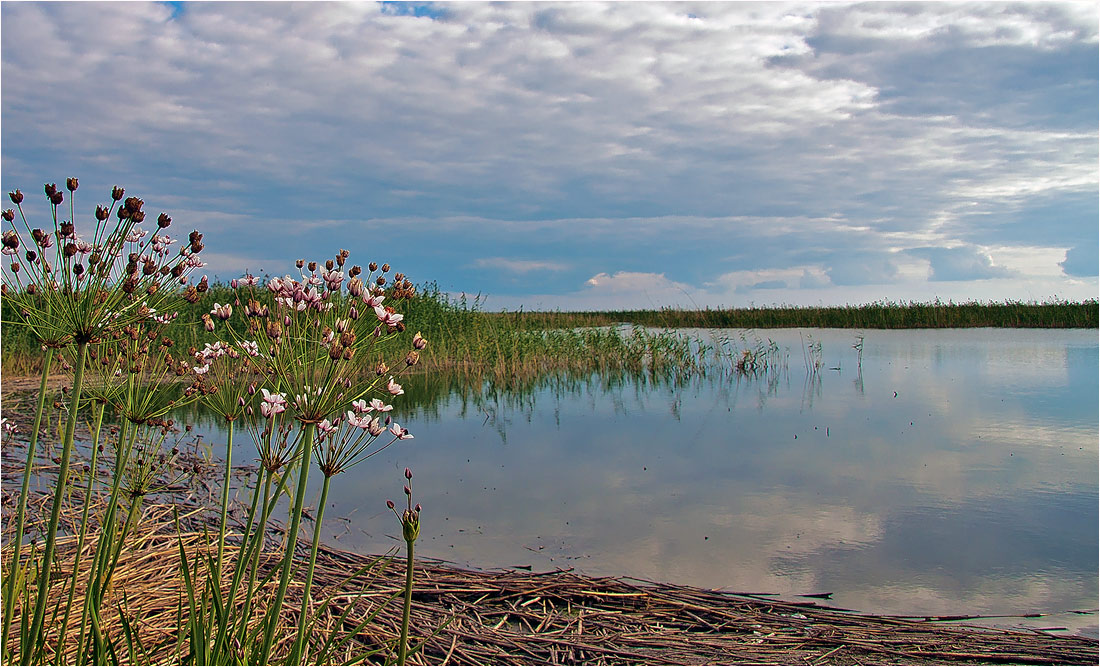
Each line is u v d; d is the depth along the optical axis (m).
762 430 7.98
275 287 2.16
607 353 14.33
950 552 4.38
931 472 6.18
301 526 4.79
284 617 3.14
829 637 3.33
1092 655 3.17
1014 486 5.75
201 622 2.17
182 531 4.48
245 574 3.67
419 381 11.77
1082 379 11.48
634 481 5.94
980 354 15.75
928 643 3.28
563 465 6.45
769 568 4.14
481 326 15.74
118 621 2.80
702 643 3.30
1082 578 3.98
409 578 2.09
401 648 2.07
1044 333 22.08
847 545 4.50
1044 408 9.12
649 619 3.54
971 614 3.58
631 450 7.04
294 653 2.11
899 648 3.24
